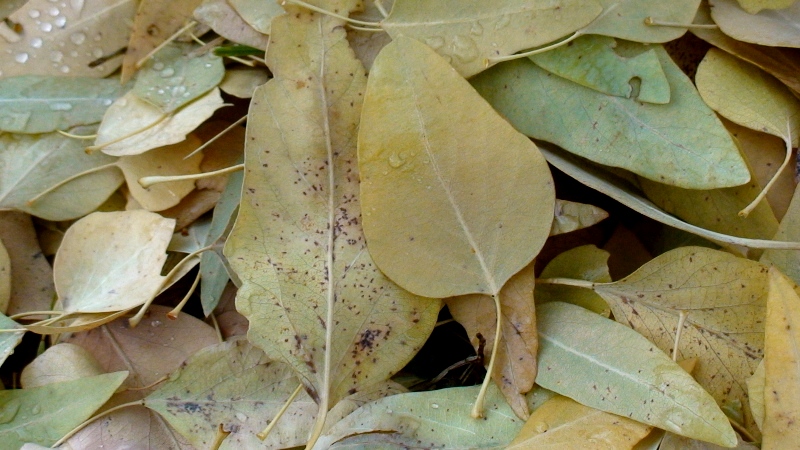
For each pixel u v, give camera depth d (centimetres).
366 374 31
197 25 34
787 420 29
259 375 32
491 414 30
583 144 31
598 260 32
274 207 31
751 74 32
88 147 34
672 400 29
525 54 31
